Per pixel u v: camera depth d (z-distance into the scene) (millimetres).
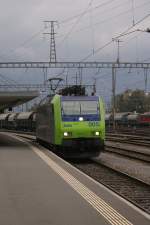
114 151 35719
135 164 26984
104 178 20969
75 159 30375
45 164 21125
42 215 10445
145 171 23688
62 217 10242
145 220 9969
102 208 11195
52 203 11820
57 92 30938
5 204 11711
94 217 10227
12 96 36375
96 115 28594
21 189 14031
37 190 13836
